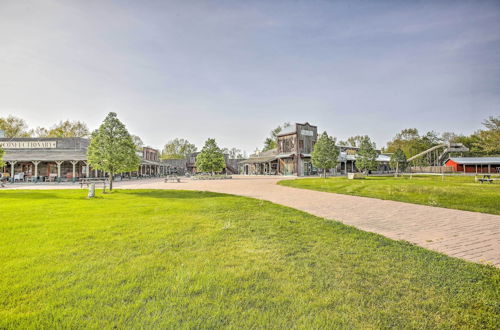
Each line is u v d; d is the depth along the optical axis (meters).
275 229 6.05
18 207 9.48
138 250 4.47
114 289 3.02
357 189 15.73
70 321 2.42
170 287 3.07
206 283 3.17
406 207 9.73
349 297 2.89
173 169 76.06
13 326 2.34
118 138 16.89
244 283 3.19
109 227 6.16
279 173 49.38
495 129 38.50
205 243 4.88
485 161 51.12
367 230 6.25
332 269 3.67
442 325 2.41
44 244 4.77
